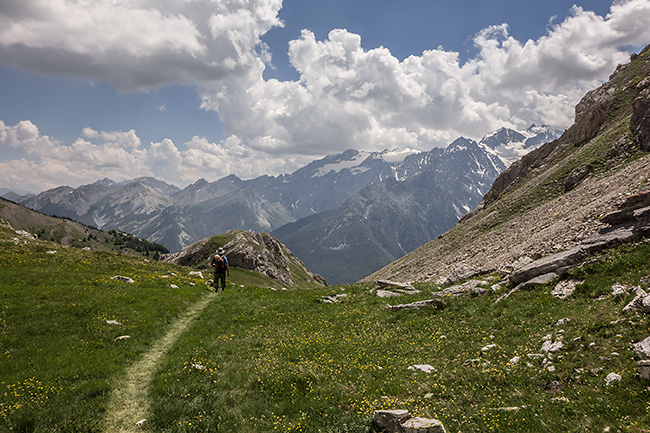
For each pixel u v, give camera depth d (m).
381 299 28.66
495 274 28.95
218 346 18.78
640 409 8.62
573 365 12.14
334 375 14.56
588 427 8.52
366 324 22.67
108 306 22.55
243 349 18.39
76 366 14.67
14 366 13.91
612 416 8.69
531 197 82.94
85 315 20.55
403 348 17.86
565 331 14.91
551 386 11.41
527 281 22.72
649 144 60.56
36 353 15.35
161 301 26.05
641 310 13.62
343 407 11.82
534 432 8.90
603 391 10.00
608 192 44.56
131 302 24.52
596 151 78.75
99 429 10.96
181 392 13.30
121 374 14.95
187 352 17.64
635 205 23.06
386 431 9.85
